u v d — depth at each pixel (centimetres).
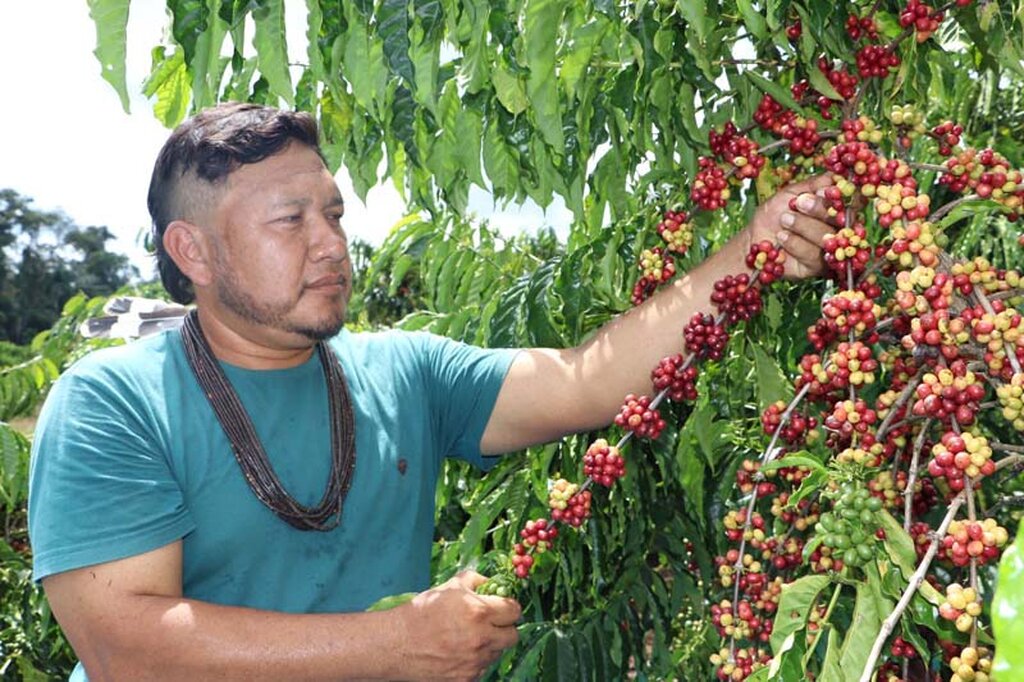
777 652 136
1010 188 160
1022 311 171
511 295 252
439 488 293
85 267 6091
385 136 199
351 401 199
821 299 239
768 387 207
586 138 199
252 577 184
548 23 166
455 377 215
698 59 187
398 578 198
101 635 168
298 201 179
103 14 148
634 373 200
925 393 144
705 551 285
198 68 164
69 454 174
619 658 262
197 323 192
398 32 162
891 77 201
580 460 250
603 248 234
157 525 172
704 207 196
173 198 184
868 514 135
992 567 228
